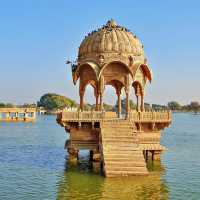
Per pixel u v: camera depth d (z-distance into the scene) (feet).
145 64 124.47
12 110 398.62
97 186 83.97
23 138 216.13
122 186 83.92
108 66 120.37
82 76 125.70
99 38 121.90
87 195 76.95
